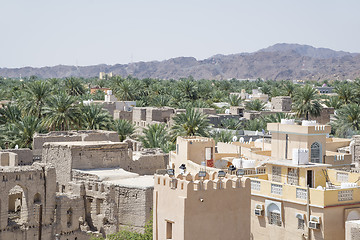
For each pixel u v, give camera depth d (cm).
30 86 9531
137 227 4734
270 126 4784
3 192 4338
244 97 17238
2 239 4294
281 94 17038
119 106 12138
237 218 2783
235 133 8588
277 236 3597
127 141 7025
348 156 4800
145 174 5869
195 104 13275
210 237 2689
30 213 4503
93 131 7144
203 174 2845
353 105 9638
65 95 8562
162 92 16762
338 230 3362
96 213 4906
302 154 4088
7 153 5653
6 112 9250
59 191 5447
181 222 2611
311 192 3394
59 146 5447
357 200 3444
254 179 3766
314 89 11538
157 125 8269
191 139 4988
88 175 5153
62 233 4650
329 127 4588
